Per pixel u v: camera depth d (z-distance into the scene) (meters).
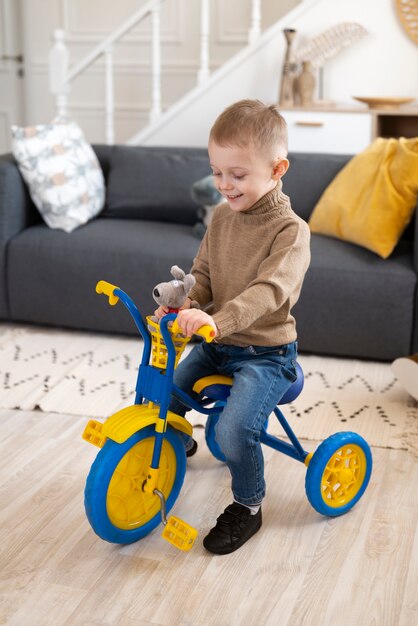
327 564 1.78
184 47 5.30
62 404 2.55
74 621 1.58
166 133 4.35
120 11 5.33
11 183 3.21
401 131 4.26
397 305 2.85
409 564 1.78
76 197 3.29
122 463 1.78
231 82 4.23
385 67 4.09
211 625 1.58
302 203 3.30
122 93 5.44
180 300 1.72
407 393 2.68
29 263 3.18
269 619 1.60
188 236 3.21
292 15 4.09
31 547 1.82
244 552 1.82
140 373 1.78
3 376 2.76
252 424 1.76
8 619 1.59
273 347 1.84
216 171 1.76
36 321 3.27
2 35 5.53
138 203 3.47
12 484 2.08
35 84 5.59
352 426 2.43
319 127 3.97
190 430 1.85
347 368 2.90
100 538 1.87
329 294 2.90
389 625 1.59
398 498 2.05
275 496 2.06
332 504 1.96
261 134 1.70
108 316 3.15
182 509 1.99
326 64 4.16
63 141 3.37
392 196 2.92
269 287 1.69
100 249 3.12
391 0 3.98
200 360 1.94
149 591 1.68
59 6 5.40
